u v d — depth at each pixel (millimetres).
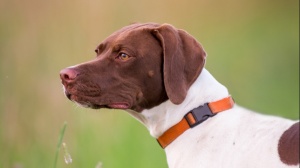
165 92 7617
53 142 11562
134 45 7613
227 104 7547
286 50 22328
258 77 19219
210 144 7328
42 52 12547
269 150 7102
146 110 7672
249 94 17953
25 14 12953
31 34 12734
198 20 22891
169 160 7586
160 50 7605
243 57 21109
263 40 23984
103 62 7652
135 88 7602
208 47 22078
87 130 11703
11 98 11828
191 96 7539
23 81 12180
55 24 13398
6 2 12867
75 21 13633
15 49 12477
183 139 7496
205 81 7613
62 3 13461
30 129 11547
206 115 7492
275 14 27875
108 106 7629
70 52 13430
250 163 7098
